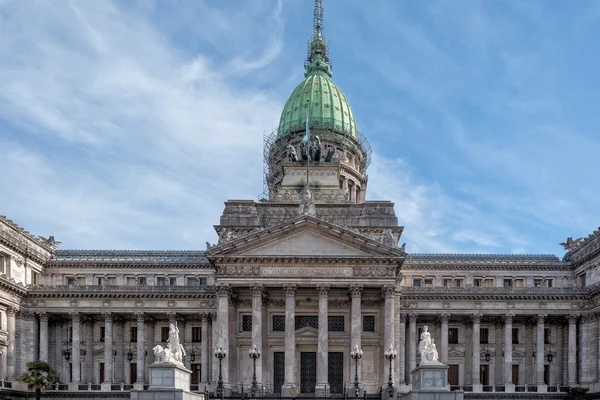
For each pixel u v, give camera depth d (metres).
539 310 97.50
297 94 144.62
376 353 89.88
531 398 94.38
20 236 97.50
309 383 89.94
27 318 96.94
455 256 110.38
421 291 98.44
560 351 100.44
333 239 87.44
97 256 110.69
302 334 90.56
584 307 97.06
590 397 93.06
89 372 100.06
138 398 51.09
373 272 86.38
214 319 97.44
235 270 86.88
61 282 106.50
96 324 102.06
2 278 88.88
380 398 81.00
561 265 106.25
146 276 107.44
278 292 91.62
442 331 98.44
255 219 97.38
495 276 107.44
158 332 102.50
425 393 51.50
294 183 109.56
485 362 101.12
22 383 93.50
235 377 88.19
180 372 53.69
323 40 156.12
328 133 137.38
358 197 137.50
